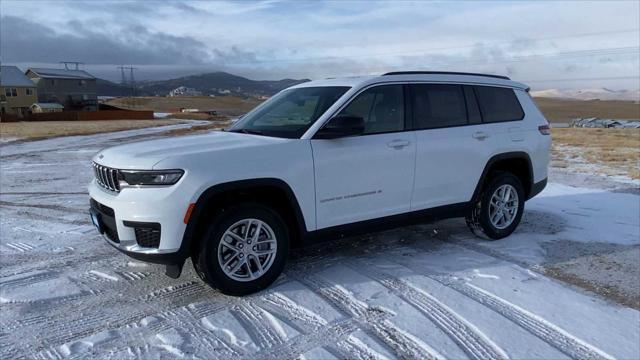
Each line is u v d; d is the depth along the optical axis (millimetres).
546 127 5867
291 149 3984
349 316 3543
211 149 3791
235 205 3809
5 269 4555
